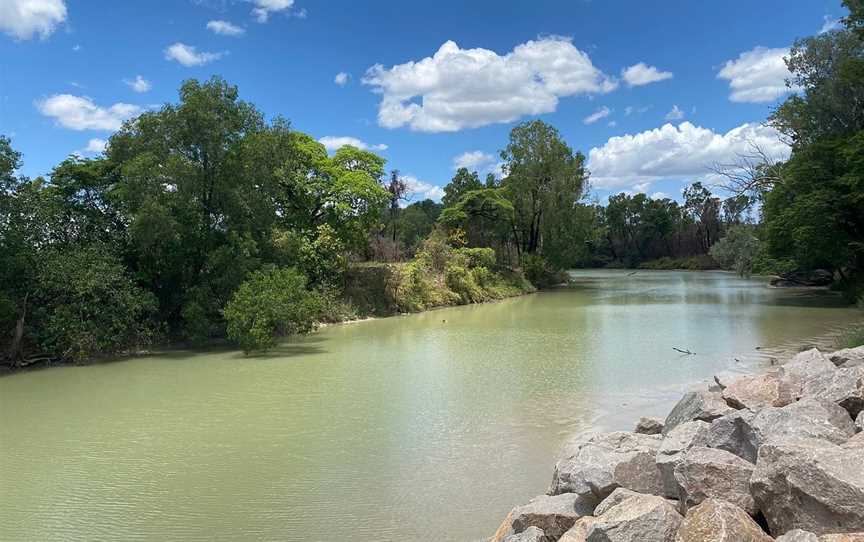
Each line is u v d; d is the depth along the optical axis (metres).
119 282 21.16
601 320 29.02
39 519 8.03
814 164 32.28
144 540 7.39
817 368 9.35
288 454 10.37
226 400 14.34
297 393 14.91
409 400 13.92
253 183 24.66
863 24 30.50
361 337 24.94
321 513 7.98
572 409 12.77
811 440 5.40
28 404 14.32
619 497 5.85
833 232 31.52
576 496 6.57
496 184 66.12
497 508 8.00
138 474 9.58
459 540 7.16
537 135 54.84
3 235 19.73
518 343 22.33
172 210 22.67
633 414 12.26
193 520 7.88
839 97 32.81
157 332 22.69
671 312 31.61
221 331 25.38
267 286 21.77
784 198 35.09
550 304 39.00
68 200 23.34
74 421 12.75
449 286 40.44
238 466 9.84
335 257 32.09
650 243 113.69
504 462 9.70
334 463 9.87
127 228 22.52
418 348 21.72
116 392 15.45
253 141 24.33
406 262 42.09
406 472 9.38
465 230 52.47
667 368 16.78
